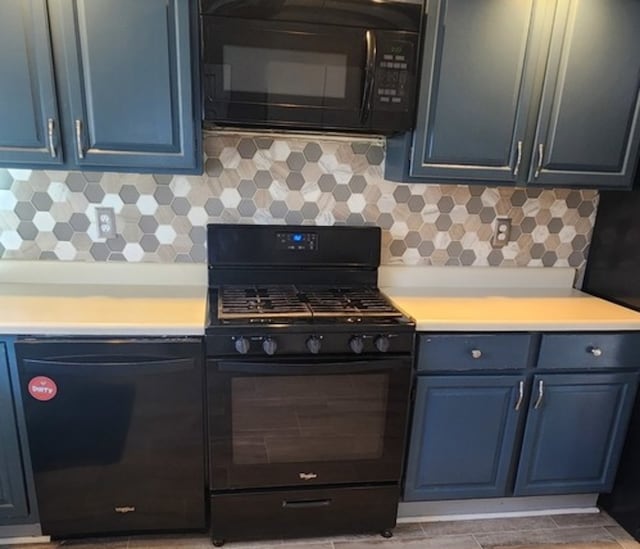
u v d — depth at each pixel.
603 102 1.80
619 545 1.92
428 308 1.83
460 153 1.77
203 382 1.60
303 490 1.78
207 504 1.79
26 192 1.87
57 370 1.53
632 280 1.95
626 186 1.92
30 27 1.48
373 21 1.55
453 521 1.99
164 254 2.00
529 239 2.21
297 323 1.60
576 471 1.96
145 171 1.65
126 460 1.66
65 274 1.96
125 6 1.49
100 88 1.55
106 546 1.77
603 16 1.71
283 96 1.58
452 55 1.67
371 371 1.66
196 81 1.59
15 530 1.75
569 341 1.79
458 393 1.78
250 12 1.49
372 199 2.07
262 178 1.98
